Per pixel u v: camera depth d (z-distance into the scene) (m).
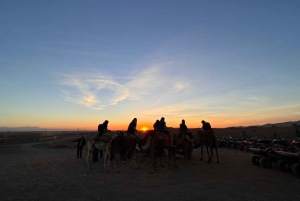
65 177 11.56
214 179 10.70
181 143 14.09
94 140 13.62
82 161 17.80
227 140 30.38
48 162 17.45
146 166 14.70
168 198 7.86
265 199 7.62
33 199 7.93
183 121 15.47
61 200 7.80
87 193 8.60
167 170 13.17
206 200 7.59
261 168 13.68
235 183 9.88
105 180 10.75
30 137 66.69
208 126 16.64
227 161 16.80
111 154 13.52
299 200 7.51
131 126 14.23
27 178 11.41
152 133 14.96
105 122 14.40
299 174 10.98
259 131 61.62
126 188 9.24
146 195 8.24
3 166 15.53
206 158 18.72
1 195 8.43
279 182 10.02
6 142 51.81
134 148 13.98
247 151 24.19
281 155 13.16
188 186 9.44
